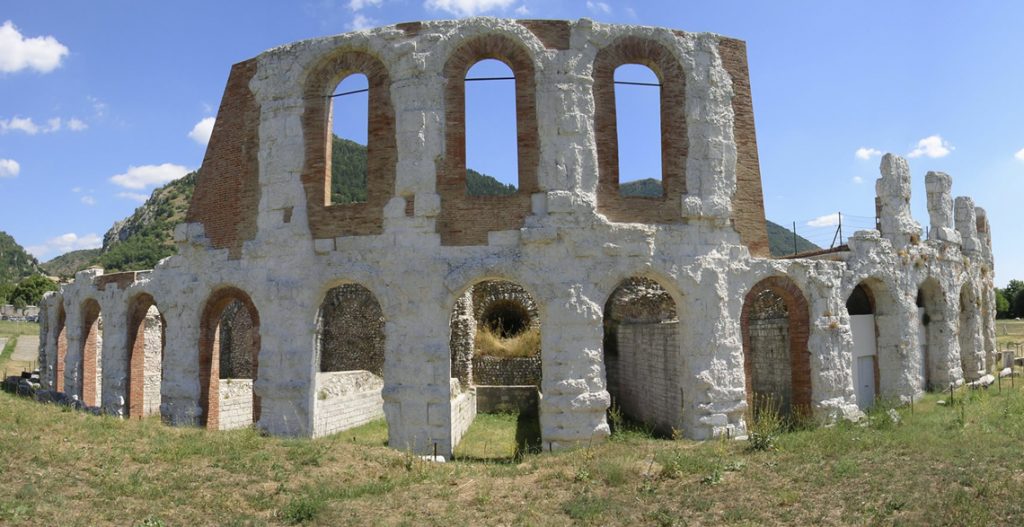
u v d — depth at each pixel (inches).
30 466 667.4
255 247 1096.8
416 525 603.5
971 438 815.1
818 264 1123.3
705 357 1037.2
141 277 1278.3
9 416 847.1
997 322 3927.2
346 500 673.0
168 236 5300.2
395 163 1052.5
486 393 1635.1
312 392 1059.9
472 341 1686.8
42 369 1753.2
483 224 1027.3
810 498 626.5
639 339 1350.9
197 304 1141.1
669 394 1157.1
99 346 1521.9
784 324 1154.0
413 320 1015.6
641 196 1058.7
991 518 548.1
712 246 1069.8
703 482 693.9
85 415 944.9
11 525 521.7
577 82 1043.9
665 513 605.9
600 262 1014.4
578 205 1014.4
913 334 1270.9
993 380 1498.5
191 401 1126.4
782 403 1160.2
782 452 802.2
